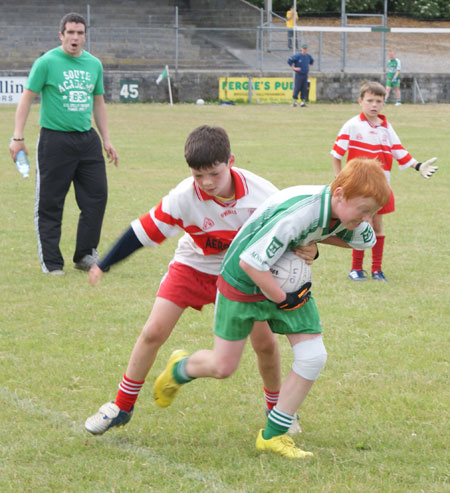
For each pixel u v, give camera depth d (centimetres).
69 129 1397
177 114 4978
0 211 1995
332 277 1412
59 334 1070
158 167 2783
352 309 1204
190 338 1057
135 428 779
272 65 6650
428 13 8375
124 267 1474
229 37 6975
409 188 2445
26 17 6869
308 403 845
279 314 700
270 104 6047
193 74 6050
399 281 1389
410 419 804
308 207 671
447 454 720
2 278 1377
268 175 2616
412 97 6331
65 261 1521
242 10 7038
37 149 1402
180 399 854
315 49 7388
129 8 7081
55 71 1383
